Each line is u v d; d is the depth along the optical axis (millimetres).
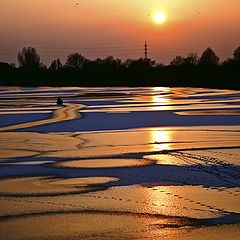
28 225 8195
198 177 11828
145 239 7477
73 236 7641
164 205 9383
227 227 8008
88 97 51094
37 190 10688
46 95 56594
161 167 13211
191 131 21047
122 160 14375
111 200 9789
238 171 12477
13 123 25531
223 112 30297
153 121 25453
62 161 14305
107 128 22609
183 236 7590
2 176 12203
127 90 68750
